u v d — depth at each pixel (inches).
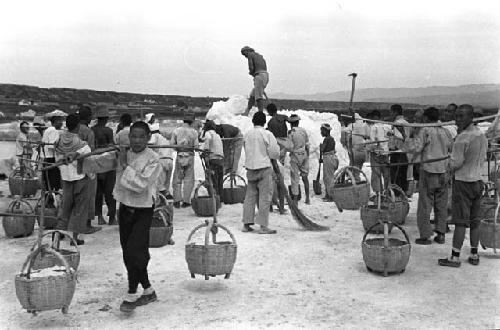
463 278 253.1
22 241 331.6
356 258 291.4
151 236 309.1
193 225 378.3
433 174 315.9
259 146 347.9
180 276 258.1
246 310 211.8
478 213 273.3
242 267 273.7
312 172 609.0
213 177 444.8
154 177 212.2
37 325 197.5
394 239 275.7
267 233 351.9
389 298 225.6
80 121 338.3
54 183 410.3
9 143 659.4
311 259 289.0
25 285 191.2
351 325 195.6
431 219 389.1
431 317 202.7
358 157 507.8
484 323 195.9
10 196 500.1
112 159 219.1
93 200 349.1
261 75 587.8
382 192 392.8
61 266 224.7
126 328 193.8
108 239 335.6
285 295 230.2
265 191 351.3
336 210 443.2
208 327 193.9
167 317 204.2
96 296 229.3
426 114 323.3
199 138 469.7
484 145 266.8
